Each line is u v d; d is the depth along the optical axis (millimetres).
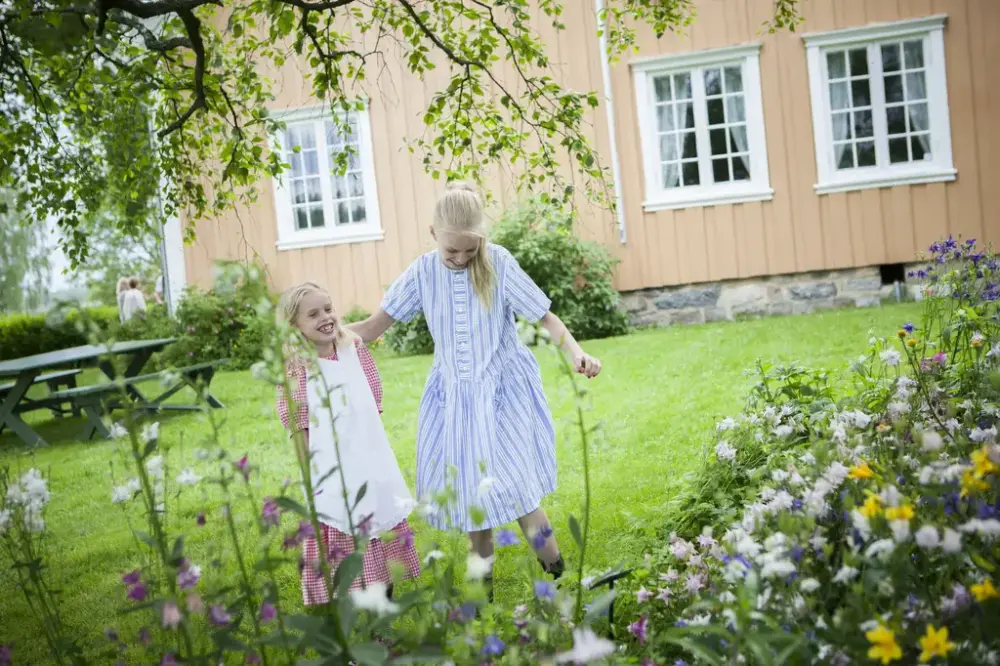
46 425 8688
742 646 1630
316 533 1832
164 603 1767
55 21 3295
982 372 3342
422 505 2018
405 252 11531
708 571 2182
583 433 1951
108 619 3271
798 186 10758
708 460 3814
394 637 1936
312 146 11641
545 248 10609
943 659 1580
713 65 10836
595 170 4781
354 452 2883
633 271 11109
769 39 10656
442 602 1806
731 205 10867
